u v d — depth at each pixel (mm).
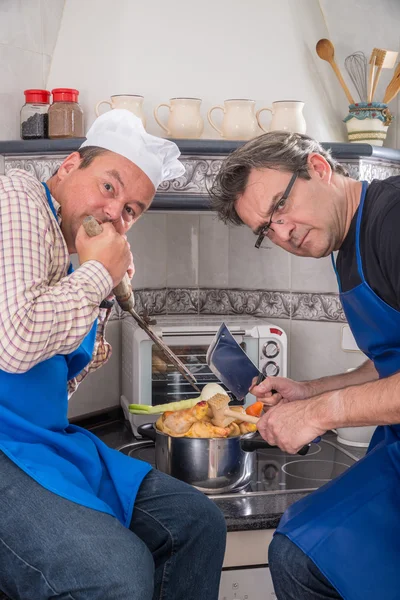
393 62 2305
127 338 2465
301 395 1788
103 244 1447
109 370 2600
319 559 1438
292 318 2617
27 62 2275
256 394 1800
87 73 2188
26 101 2195
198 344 2312
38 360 1351
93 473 1538
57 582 1278
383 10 2475
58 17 2289
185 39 2164
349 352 2518
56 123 2123
